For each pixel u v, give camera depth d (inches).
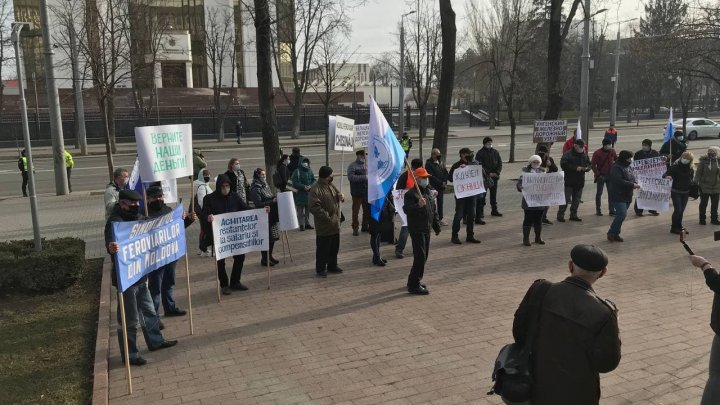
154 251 242.8
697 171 492.1
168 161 263.9
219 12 1973.4
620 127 2054.6
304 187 490.6
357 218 478.6
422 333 259.3
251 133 1815.9
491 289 322.3
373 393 204.1
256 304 306.5
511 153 1080.2
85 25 807.7
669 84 2097.7
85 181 914.7
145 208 251.8
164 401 202.7
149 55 1327.5
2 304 306.8
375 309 293.3
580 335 128.3
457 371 220.1
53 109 748.0
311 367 227.1
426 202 319.0
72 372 225.1
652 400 195.3
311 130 1883.6
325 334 261.3
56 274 324.5
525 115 2518.5
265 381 216.2
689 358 227.3
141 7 1156.5
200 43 2071.9
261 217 328.2
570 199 523.5
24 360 237.0
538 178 416.5
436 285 331.9
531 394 133.9
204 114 1763.0
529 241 440.8
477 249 418.3
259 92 503.5
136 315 234.5
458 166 432.8
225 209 323.6
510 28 1507.1
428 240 315.9
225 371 225.9
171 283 292.2
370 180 346.6
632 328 259.1
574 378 128.3
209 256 413.4
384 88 3065.9
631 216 545.0
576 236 458.0
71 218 584.4
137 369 230.1
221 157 1234.0
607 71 2561.5
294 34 1421.0
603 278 337.4
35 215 343.9
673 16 1163.9
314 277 354.6
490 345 244.1
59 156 757.3
